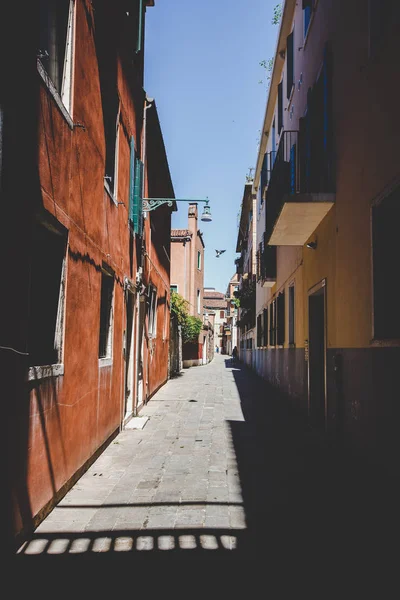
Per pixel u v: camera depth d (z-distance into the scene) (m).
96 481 5.32
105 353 7.26
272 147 15.88
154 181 12.55
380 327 4.89
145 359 11.64
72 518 4.18
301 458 6.46
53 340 4.58
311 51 8.52
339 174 6.53
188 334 27.86
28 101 3.65
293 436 7.95
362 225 5.42
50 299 4.48
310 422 8.73
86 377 5.60
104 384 6.72
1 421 3.21
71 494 4.84
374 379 4.92
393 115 4.45
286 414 10.41
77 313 5.15
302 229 8.34
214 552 3.54
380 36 4.91
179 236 30.22
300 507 4.54
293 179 8.73
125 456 6.50
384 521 4.16
